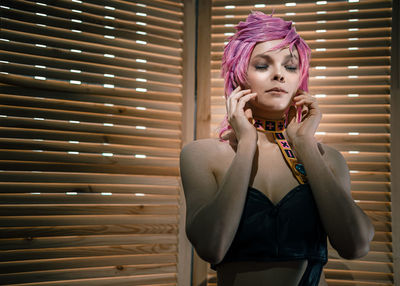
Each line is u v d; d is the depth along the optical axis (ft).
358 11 5.41
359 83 5.29
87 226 4.68
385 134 5.22
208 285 5.04
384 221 5.05
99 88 4.97
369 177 5.14
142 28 5.33
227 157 3.62
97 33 5.04
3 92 4.49
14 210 4.36
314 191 3.25
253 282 3.16
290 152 3.65
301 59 3.76
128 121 5.06
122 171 4.94
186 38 5.57
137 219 4.92
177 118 5.36
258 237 3.18
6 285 4.20
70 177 4.68
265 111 3.69
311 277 3.22
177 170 5.19
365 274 4.97
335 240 3.16
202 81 5.51
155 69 5.30
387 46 5.33
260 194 3.29
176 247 5.06
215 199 3.08
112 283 4.72
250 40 3.58
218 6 5.65
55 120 4.78
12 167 4.43
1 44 4.53
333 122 5.27
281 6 5.52
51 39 4.82
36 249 4.46
